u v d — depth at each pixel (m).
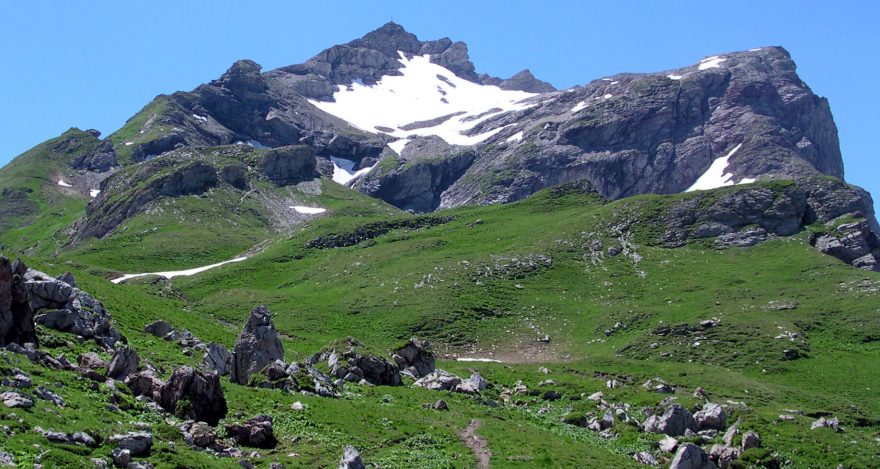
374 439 57.03
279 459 48.09
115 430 42.22
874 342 139.38
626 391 99.12
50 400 43.94
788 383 124.12
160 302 108.19
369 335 152.12
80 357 55.28
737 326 144.50
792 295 162.75
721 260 190.25
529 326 158.88
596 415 82.00
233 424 50.44
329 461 49.84
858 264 188.62
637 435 75.38
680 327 147.12
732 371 123.19
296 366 69.69
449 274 182.12
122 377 53.59
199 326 96.31
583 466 59.09
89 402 46.47
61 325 63.31
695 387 110.38
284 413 57.84
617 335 152.38
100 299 86.50
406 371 89.19
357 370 79.88
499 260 190.62
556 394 95.06
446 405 71.69
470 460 55.69
